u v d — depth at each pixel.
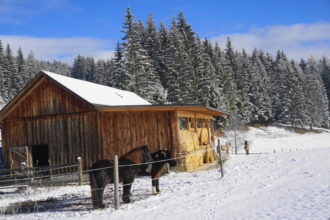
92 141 19.59
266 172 14.62
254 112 73.00
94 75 110.81
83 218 8.66
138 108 18.22
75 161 19.80
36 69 115.00
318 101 85.81
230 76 70.19
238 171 16.02
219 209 8.14
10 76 84.31
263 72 93.00
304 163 16.50
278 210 7.32
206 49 82.75
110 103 21.00
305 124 78.50
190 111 21.11
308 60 155.75
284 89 78.56
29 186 17.69
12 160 20.64
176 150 18.30
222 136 50.75
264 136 64.31
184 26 64.19
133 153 11.10
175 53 56.25
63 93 20.53
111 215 8.71
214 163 22.31
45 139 20.56
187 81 54.97
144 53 62.66
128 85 49.50
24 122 21.12
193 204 9.09
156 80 57.00
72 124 20.14
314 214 6.57
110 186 14.52
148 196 11.62
